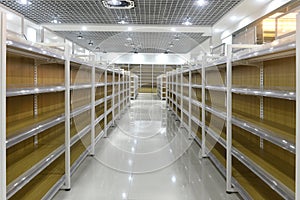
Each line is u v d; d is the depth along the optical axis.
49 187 2.87
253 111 3.50
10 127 2.41
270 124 2.75
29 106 3.05
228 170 3.23
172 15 7.46
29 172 2.29
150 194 3.21
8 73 2.56
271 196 2.72
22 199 2.55
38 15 7.42
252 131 2.64
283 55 2.39
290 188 2.04
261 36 5.58
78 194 3.17
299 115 1.62
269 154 2.96
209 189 3.36
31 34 8.17
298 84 1.63
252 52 2.52
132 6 5.85
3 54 1.63
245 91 2.77
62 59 3.13
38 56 2.77
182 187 3.42
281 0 5.33
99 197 3.10
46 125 2.67
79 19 7.99
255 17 6.61
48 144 3.30
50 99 3.69
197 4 6.39
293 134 2.26
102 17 7.73
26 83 2.97
